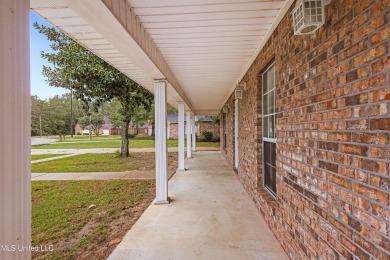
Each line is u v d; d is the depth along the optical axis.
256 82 3.94
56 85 9.64
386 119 1.13
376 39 1.19
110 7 1.83
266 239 2.86
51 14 2.18
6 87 0.94
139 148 17.67
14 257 0.96
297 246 2.21
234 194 4.91
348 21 1.42
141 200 4.87
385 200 1.13
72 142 27.22
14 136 0.97
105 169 8.83
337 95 1.54
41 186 6.20
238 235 2.98
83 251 2.81
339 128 1.52
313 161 1.89
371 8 1.23
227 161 9.95
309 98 1.95
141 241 2.88
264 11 2.45
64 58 8.45
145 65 3.40
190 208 4.05
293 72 2.28
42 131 44.53
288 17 2.38
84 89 9.67
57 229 3.50
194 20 2.60
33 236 3.28
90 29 2.52
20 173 1.00
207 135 24.95
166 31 2.87
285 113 2.53
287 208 2.48
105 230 3.40
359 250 1.33
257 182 3.97
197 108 13.83
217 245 2.74
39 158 12.44
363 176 1.30
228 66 4.57
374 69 1.21
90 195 5.31
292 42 2.30
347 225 1.44
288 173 2.45
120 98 11.08
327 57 1.67
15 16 0.98
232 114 7.83
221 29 2.86
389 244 1.11
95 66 8.56
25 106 1.03
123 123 12.34
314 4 1.67
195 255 2.53
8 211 0.94
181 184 5.92
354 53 1.37
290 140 2.39
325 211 1.70
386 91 1.13
